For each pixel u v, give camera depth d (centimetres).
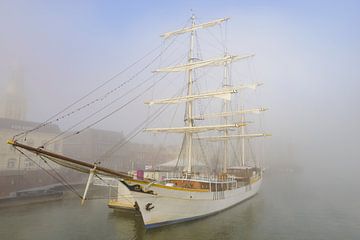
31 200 3953
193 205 2786
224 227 2786
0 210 3466
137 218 3178
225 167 5322
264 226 2898
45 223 2931
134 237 2448
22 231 2617
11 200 3700
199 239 2392
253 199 4712
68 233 2584
